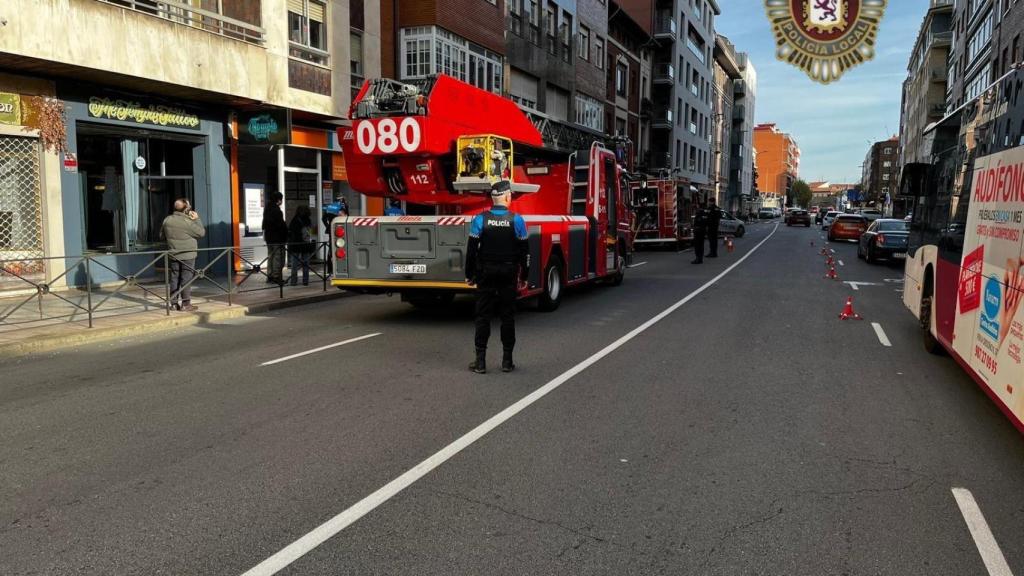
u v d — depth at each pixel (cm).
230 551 348
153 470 454
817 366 773
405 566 336
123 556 343
